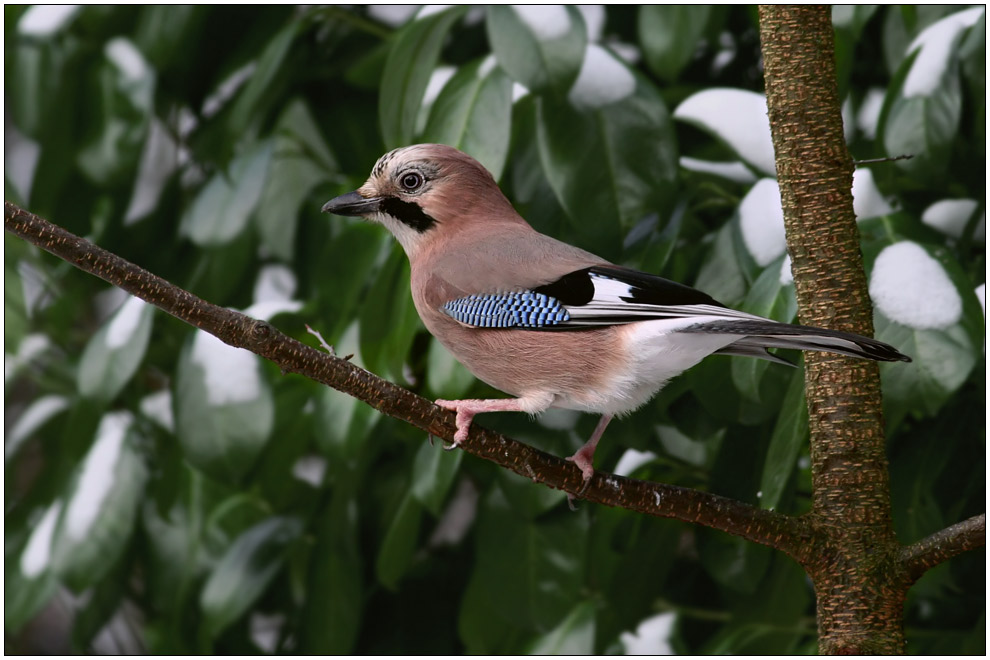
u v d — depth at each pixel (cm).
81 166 923
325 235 934
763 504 647
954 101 712
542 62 711
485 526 815
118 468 905
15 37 940
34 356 1073
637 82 736
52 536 889
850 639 553
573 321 641
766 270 688
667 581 938
